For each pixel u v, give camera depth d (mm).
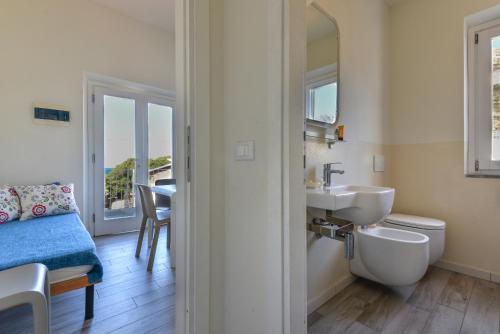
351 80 1940
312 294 1583
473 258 2059
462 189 2123
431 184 2281
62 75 2709
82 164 2861
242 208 1072
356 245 1896
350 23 1937
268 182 971
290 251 934
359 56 2037
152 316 1487
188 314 1027
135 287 1819
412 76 2387
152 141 3469
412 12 2389
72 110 2777
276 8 936
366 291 1801
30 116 2533
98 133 3051
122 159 3225
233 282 1109
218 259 1116
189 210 1022
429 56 2289
